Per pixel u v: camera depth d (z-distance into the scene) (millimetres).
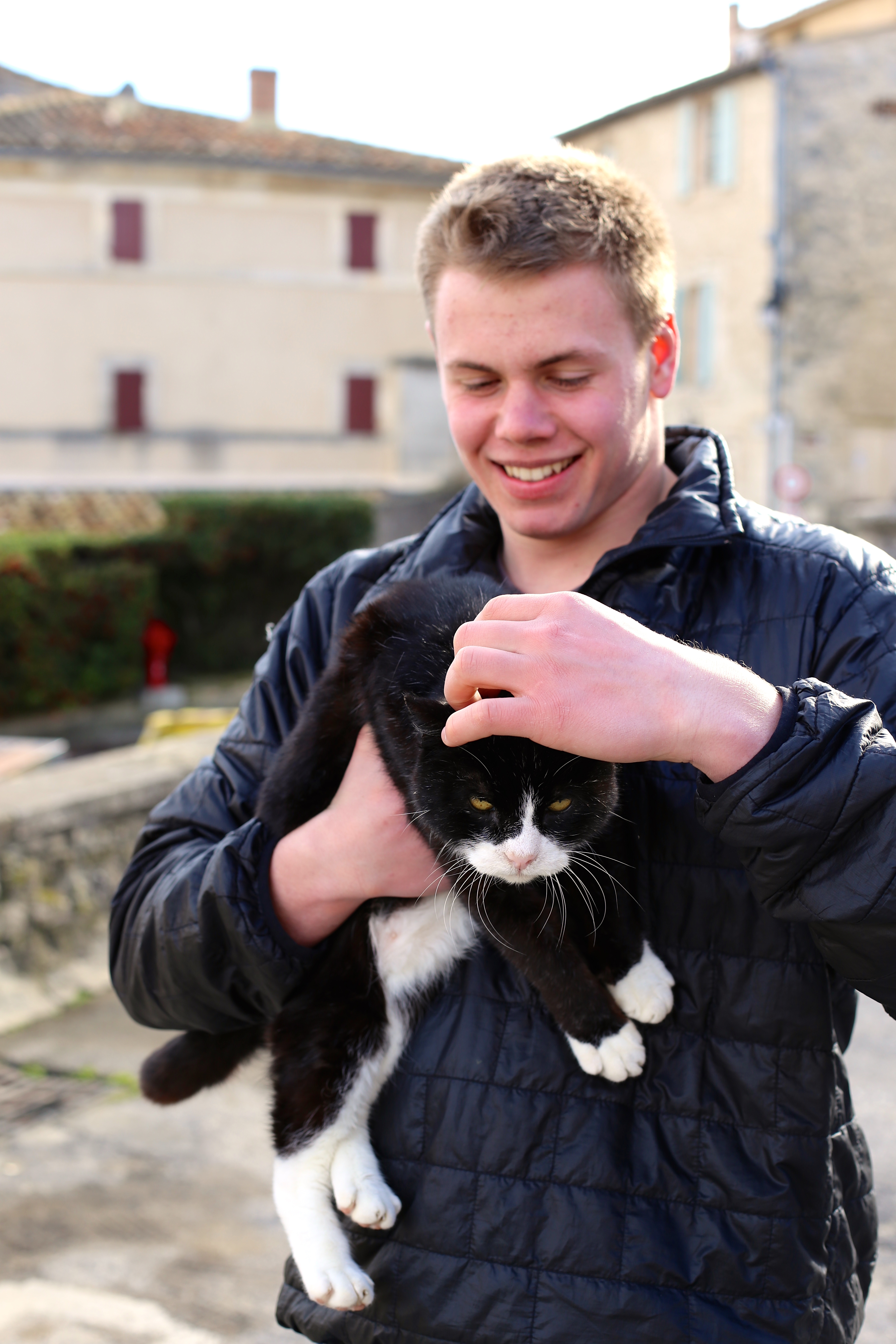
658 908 1381
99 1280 2820
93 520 18344
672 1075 1345
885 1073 3799
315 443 21078
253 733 1806
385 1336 1396
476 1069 1391
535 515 1556
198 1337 2605
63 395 20219
